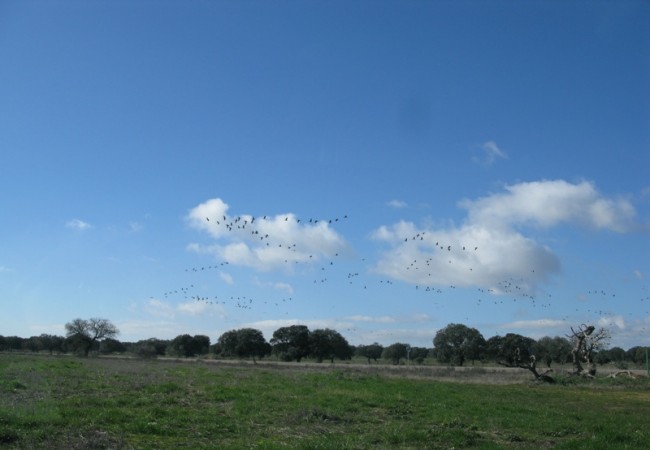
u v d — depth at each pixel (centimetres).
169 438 1627
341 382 3606
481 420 2222
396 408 2406
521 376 5531
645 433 2020
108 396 2316
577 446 1761
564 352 10512
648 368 5819
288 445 1594
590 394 3853
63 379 2933
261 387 2962
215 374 3934
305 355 12938
